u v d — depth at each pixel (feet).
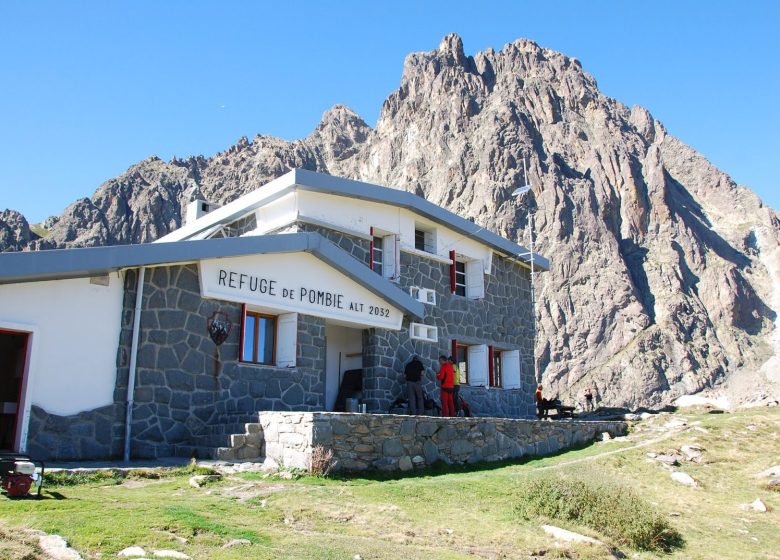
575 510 33.55
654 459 49.88
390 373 63.57
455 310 74.84
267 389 52.31
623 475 45.91
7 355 41.86
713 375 389.80
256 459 41.91
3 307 39.45
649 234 483.10
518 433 53.78
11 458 29.09
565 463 49.83
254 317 54.34
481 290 79.00
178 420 46.09
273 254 54.39
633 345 397.80
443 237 75.51
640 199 491.31
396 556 24.61
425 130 586.45
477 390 75.46
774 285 479.82
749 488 44.09
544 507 33.91
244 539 24.43
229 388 49.73
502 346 80.53
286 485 34.78
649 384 377.09
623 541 32.07
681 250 473.67
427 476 42.55
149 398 44.86
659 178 501.15
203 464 39.45
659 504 39.70
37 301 40.96
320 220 61.87
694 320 424.87
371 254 66.74
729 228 544.21
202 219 71.56
